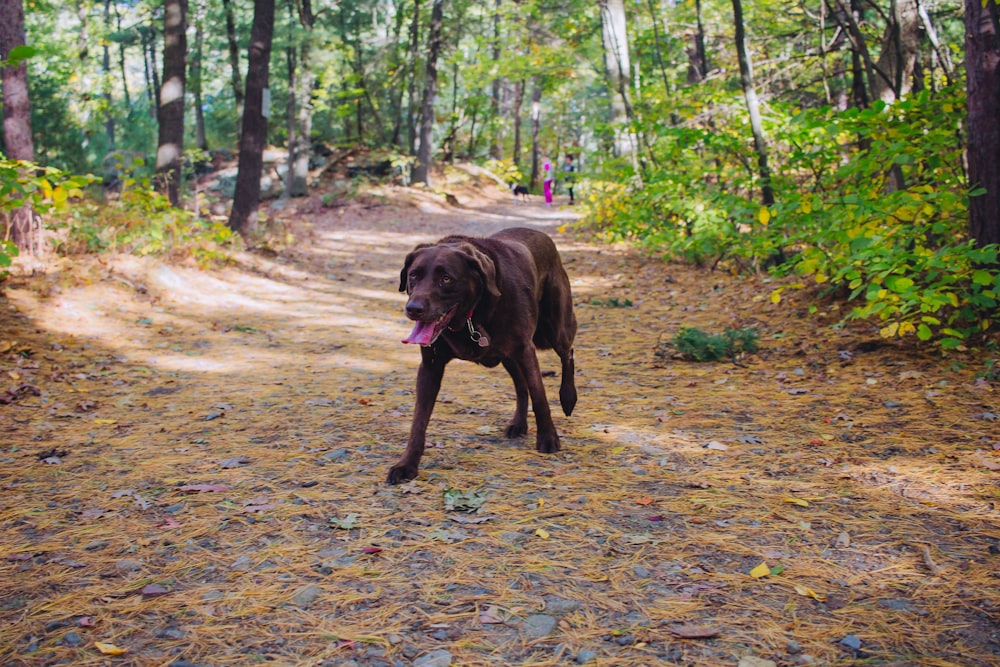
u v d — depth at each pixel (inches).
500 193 1184.2
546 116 1764.3
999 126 214.2
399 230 726.5
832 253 261.0
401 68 1103.6
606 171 577.3
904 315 233.0
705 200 369.7
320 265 497.4
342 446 166.2
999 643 86.4
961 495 130.3
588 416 191.6
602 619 93.7
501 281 150.7
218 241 442.9
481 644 88.3
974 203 220.2
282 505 131.5
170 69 558.9
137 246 373.7
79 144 887.7
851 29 333.7
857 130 258.4
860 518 123.6
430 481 144.1
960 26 440.8
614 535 118.9
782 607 95.9
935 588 99.4
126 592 101.0
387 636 90.0
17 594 100.4
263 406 201.0
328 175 1066.7
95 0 1295.5
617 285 398.0
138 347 267.4
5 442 167.3
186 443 168.9
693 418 186.5
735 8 330.6
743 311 305.7
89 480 144.9
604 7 625.6
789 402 196.1
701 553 112.1
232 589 102.0
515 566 108.3
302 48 936.3
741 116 372.5
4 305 273.9
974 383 194.1
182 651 86.9
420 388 151.7
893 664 83.0
